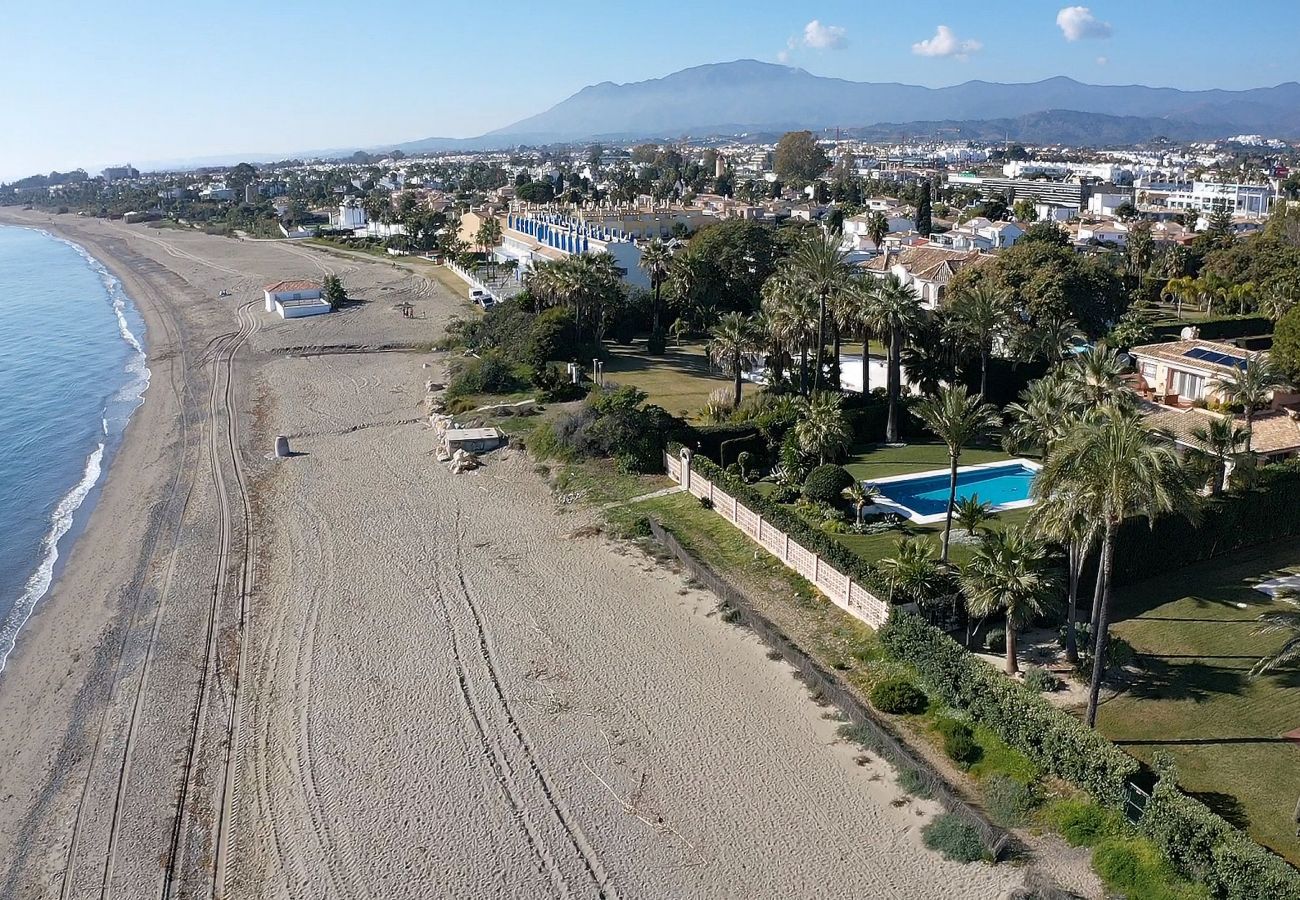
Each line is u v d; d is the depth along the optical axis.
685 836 27.28
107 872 27.00
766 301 68.31
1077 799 27.11
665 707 33.72
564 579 44.31
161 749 32.78
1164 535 40.53
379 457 64.06
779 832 27.30
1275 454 52.12
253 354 99.50
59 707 36.03
